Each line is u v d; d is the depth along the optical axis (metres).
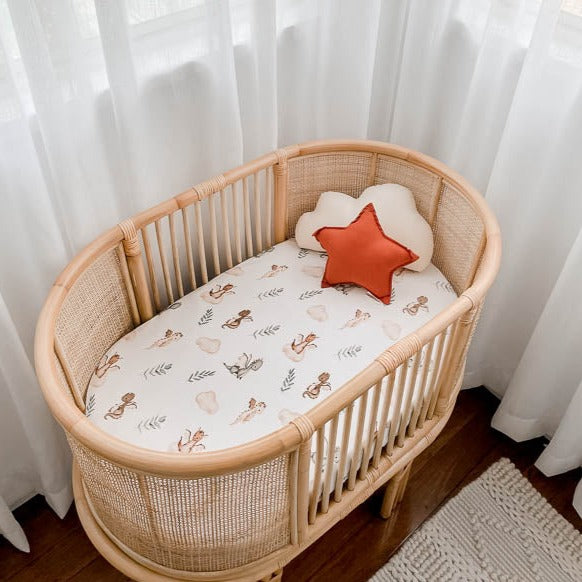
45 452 1.62
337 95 1.82
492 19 1.52
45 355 1.15
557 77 1.52
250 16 1.50
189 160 1.64
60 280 1.29
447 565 1.72
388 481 1.67
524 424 1.94
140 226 1.46
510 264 1.82
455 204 1.68
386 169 1.82
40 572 1.70
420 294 1.73
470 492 1.89
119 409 1.40
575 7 1.42
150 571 1.30
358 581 1.69
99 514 1.34
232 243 1.94
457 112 1.80
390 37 1.81
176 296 1.87
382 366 1.16
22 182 1.30
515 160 1.64
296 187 1.82
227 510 1.12
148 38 1.36
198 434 1.36
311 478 1.33
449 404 1.63
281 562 1.33
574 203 1.67
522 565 1.73
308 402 1.43
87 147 1.37
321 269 1.79
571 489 1.92
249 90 1.63
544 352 1.77
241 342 1.56
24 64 1.18
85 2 1.26
